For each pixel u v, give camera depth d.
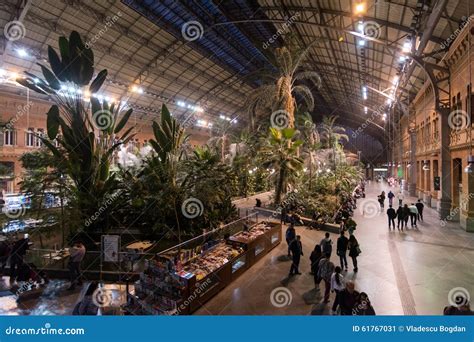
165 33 22.38
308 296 6.45
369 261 8.74
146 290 5.98
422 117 21.72
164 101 32.34
